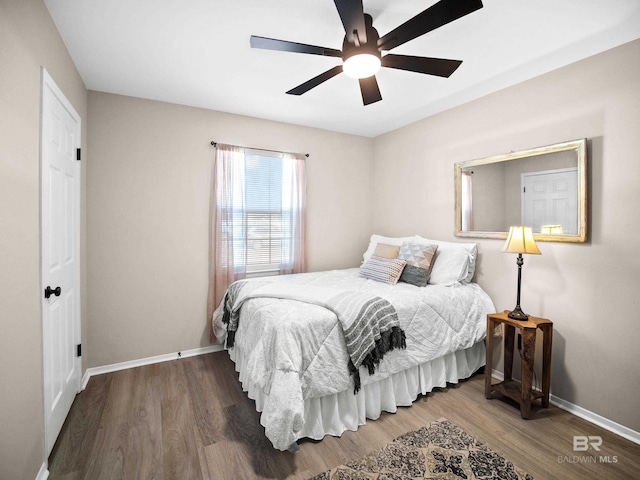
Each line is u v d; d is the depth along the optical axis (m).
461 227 3.04
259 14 1.74
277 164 3.57
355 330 1.95
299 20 1.79
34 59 1.48
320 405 1.90
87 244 2.66
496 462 1.70
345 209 4.08
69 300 2.13
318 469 1.64
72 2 1.63
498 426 2.02
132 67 2.32
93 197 2.68
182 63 2.27
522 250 2.21
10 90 1.25
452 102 3.00
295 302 2.17
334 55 1.73
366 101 2.25
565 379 2.27
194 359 3.03
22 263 1.35
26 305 1.39
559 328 2.31
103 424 1.99
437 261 2.94
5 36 1.21
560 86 2.29
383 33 1.94
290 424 1.57
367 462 1.69
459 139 3.06
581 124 2.17
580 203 2.15
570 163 2.21
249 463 1.68
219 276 3.19
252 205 3.45
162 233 2.97
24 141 1.38
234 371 2.77
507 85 2.62
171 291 3.03
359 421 2.02
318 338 1.87
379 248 3.38
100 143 2.71
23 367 1.35
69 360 2.13
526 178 2.50
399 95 2.82
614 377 2.02
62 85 1.95
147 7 1.68
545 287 2.39
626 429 1.95
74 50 2.08
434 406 2.26
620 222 2.00
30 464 1.41
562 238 2.26
